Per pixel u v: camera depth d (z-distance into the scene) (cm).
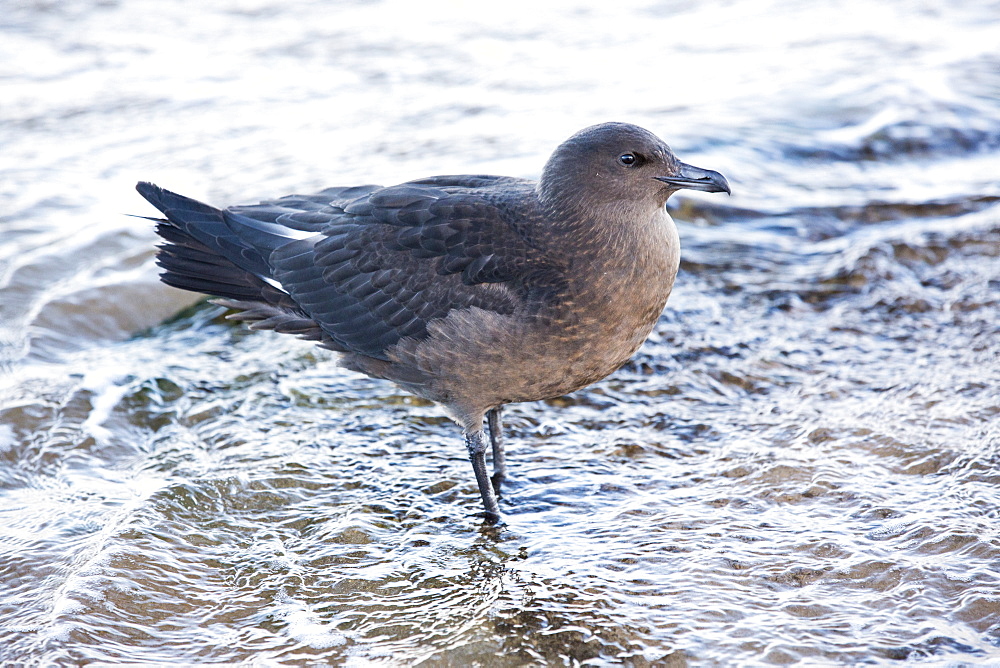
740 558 925
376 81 2053
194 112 1905
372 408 1193
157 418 1160
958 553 912
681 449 1103
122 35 2216
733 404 1181
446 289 988
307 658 825
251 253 1097
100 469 1077
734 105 1934
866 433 1097
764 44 2214
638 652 821
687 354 1272
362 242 1038
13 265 1428
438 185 1087
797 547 935
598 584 901
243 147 1780
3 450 1090
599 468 1078
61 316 1340
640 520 989
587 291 945
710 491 1028
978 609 846
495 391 998
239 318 1123
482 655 824
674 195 1638
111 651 823
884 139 1823
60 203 1593
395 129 1847
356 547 965
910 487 1012
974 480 1011
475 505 1032
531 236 972
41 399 1163
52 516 993
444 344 985
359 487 1055
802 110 1916
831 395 1177
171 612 873
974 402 1143
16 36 2177
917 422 1110
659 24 2338
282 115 1903
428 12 2392
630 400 1195
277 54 2161
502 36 2269
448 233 995
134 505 1000
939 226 1552
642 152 943
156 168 1698
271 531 988
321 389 1220
